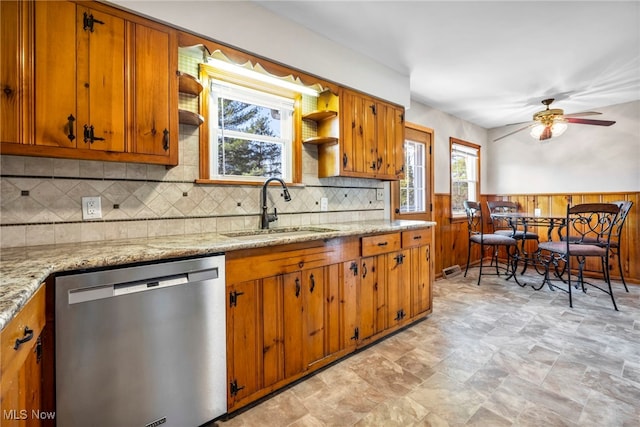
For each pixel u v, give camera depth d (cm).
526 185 467
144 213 171
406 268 243
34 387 91
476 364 192
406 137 357
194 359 131
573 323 255
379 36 225
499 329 244
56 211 146
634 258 369
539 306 297
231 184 205
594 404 152
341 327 193
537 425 138
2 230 135
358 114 251
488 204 428
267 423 142
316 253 178
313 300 177
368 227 221
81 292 105
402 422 142
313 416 146
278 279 161
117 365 113
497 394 161
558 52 250
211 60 191
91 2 133
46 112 123
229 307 142
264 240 152
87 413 107
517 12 197
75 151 130
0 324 55
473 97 359
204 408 135
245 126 223
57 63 126
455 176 458
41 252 121
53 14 125
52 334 101
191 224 188
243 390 147
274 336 159
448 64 272
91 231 155
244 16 182
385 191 328
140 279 117
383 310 222
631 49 245
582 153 412
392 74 277
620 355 201
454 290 351
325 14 199
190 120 181
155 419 122
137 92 145
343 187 281
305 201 249
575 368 185
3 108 116
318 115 242
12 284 78
